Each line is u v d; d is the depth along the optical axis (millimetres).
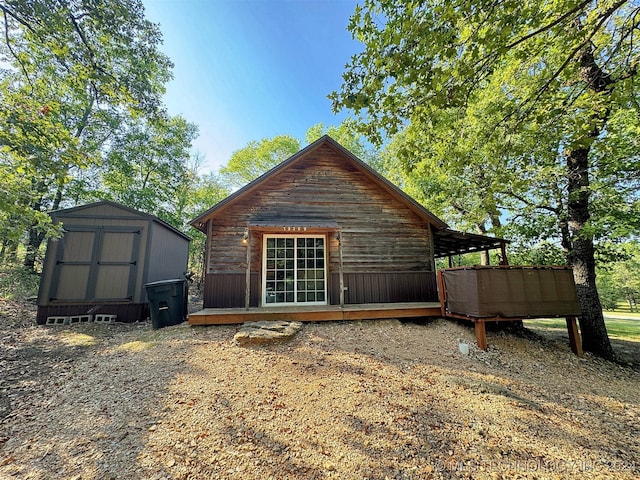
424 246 8555
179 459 2467
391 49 3059
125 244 7781
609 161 6137
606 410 3666
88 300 7309
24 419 3135
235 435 2791
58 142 5473
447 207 12617
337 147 8281
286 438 2768
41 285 7129
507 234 9391
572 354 6012
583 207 7188
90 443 2680
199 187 22219
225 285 7375
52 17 5516
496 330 6707
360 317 6641
